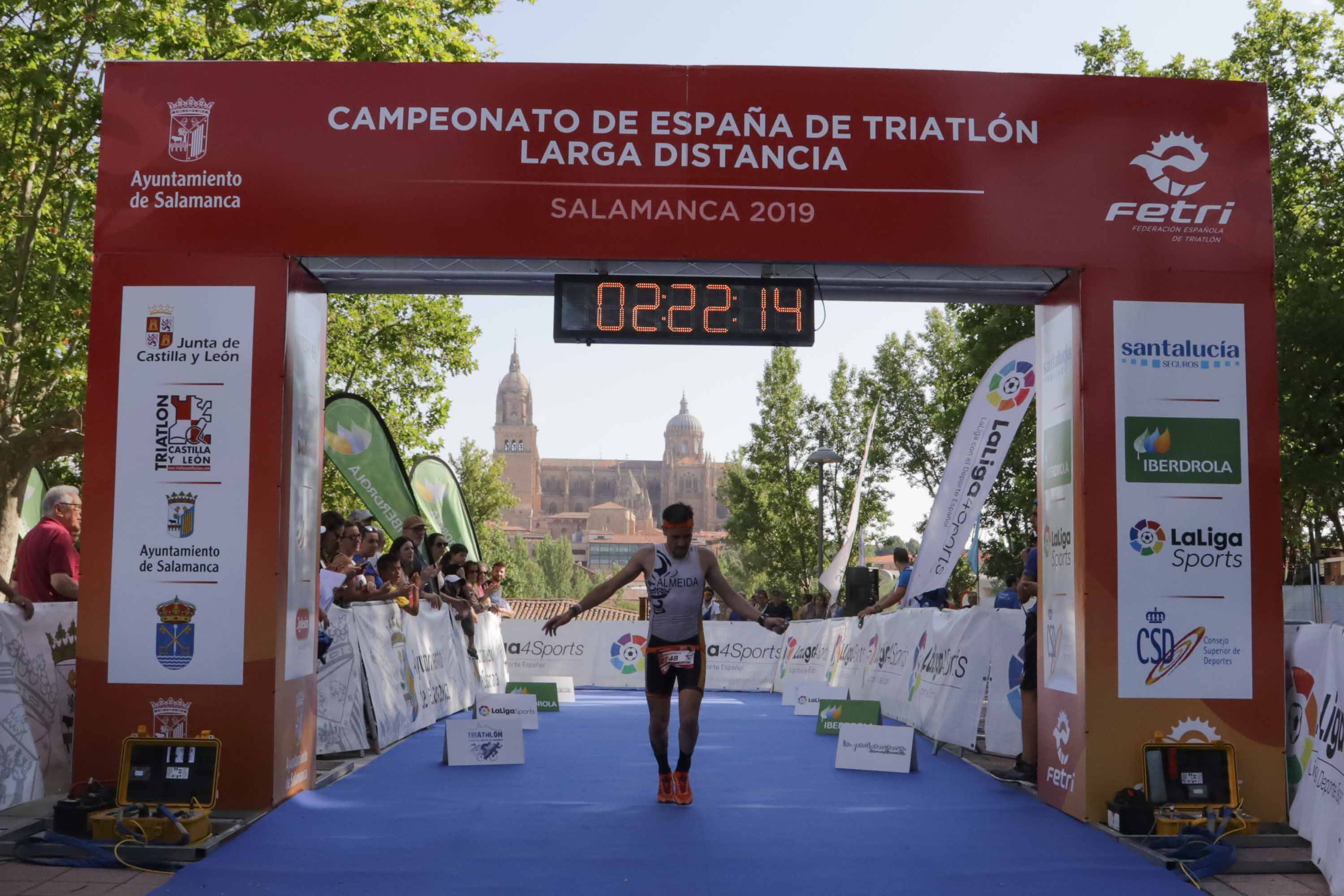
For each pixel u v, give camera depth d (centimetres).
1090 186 682
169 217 674
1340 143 2595
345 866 520
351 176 679
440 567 1252
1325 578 2659
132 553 655
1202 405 665
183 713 648
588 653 2017
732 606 698
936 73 689
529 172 682
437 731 1105
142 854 531
